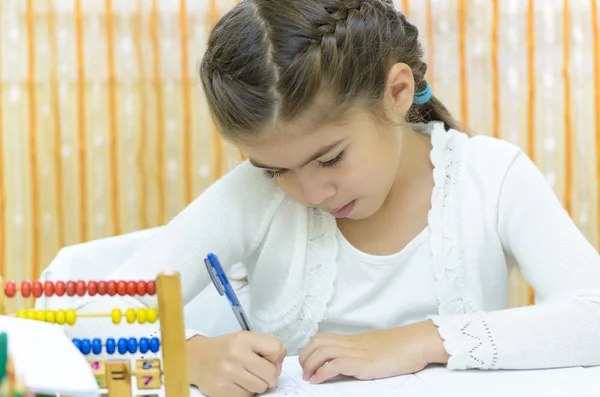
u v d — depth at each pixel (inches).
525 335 30.7
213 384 28.8
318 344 30.9
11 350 20.6
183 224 37.5
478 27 82.1
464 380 28.8
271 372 28.4
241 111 30.5
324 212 38.4
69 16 81.1
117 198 83.7
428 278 38.1
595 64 82.9
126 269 36.2
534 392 26.8
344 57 31.0
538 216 36.4
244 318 31.2
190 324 44.1
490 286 38.0
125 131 83.0
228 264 38.8
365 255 38.0
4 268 83.9
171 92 82.5
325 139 30.8
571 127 83.8
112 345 27.4
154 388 24.1
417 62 38.0
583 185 84.7
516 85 83.2
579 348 30.5
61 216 83.8
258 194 38.2
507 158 38.0
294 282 38.3
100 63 82.0
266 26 30.9
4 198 83.1
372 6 34.2
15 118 82.3
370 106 32.2
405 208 38.7
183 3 81.2
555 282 34.7
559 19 82.4
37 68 81.7
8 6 80.6
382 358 29.8
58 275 41.6
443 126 40.3
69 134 82.9
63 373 19.5
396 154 34.3
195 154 83.5
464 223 37.6
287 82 29.8
